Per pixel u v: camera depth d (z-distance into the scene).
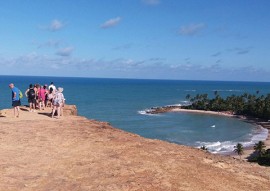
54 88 26.08
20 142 13.43
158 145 14.26
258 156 70.31
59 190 9.16
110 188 9.38
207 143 95.44
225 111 163.88
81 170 10.71
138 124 123.06
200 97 183.25
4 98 170.50
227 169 12.45
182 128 119.25
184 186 10.02
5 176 9.84
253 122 137.88
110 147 13.25
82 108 161.75
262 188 10.95
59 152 12.41
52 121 18.77
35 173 10.29
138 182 9.88
